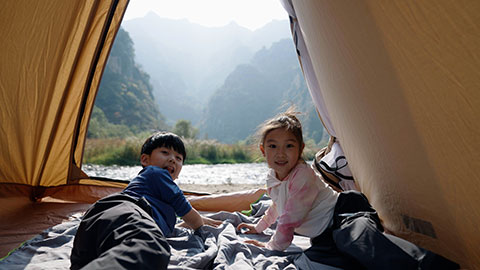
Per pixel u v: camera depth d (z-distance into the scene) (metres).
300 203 1.75
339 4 1.11
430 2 0.69
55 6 2.73
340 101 1.74
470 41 0.65
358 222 1.43
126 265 0.92
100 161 13.40
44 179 3.41
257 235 2.23
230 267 1.47
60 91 3.14
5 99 2.92
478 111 0.73
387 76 1.03
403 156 1.22
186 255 1.73
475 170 0.85
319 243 1.71
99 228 1.29
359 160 2.01
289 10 3.12
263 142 1.91
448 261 1.12
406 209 1.53
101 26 3.07
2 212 2.72
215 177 8.86
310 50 2.20
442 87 0.80
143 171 1.97
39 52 2.87
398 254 1.18
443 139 0.91
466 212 1.01
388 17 0.86
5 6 2.55
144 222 1.21
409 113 1.00
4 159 3.11
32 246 1.92
